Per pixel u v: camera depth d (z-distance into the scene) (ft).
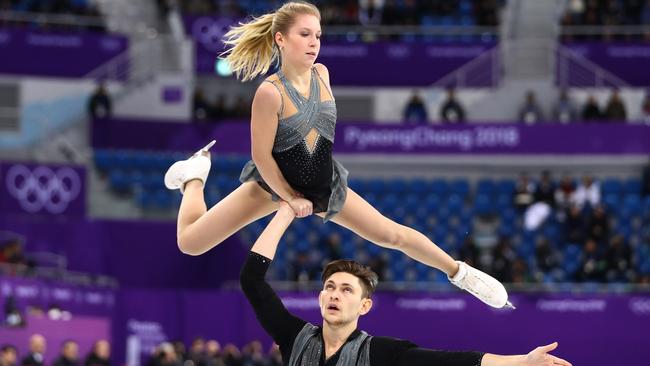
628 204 101.35
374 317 83.30
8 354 62.64
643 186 103.65
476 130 101.45
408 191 104.88
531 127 101.19
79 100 109.09
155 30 115.85
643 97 110.01
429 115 110.52
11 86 109.40
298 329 22.58
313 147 24.30
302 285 86.07
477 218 101.91
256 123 23.94
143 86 109.91
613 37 114.62
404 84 114.01
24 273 77.46
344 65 114.32
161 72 110.42
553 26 114.01
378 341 21.97
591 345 82.02
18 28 110.93
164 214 101.35
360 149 102.01
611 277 88.74
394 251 97.09
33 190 91.25
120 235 88.33
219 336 84.58
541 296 82.89
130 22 116.78
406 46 114.32
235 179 102.58
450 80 112.88
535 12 114.52
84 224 86.94
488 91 111.24
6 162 90.68
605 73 111.14
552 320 82.58
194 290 86.74
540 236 97.86
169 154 103.65
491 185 104.73
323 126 24.43
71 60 111.86
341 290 22.09
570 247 95.50
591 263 89.25
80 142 102.47
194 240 25.34
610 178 106.32
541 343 82.28
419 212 102.06
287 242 98.58
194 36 112.68
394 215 101.91
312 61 24.14
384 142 102.06
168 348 71.36
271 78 24.14
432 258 25.77
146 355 82.48
